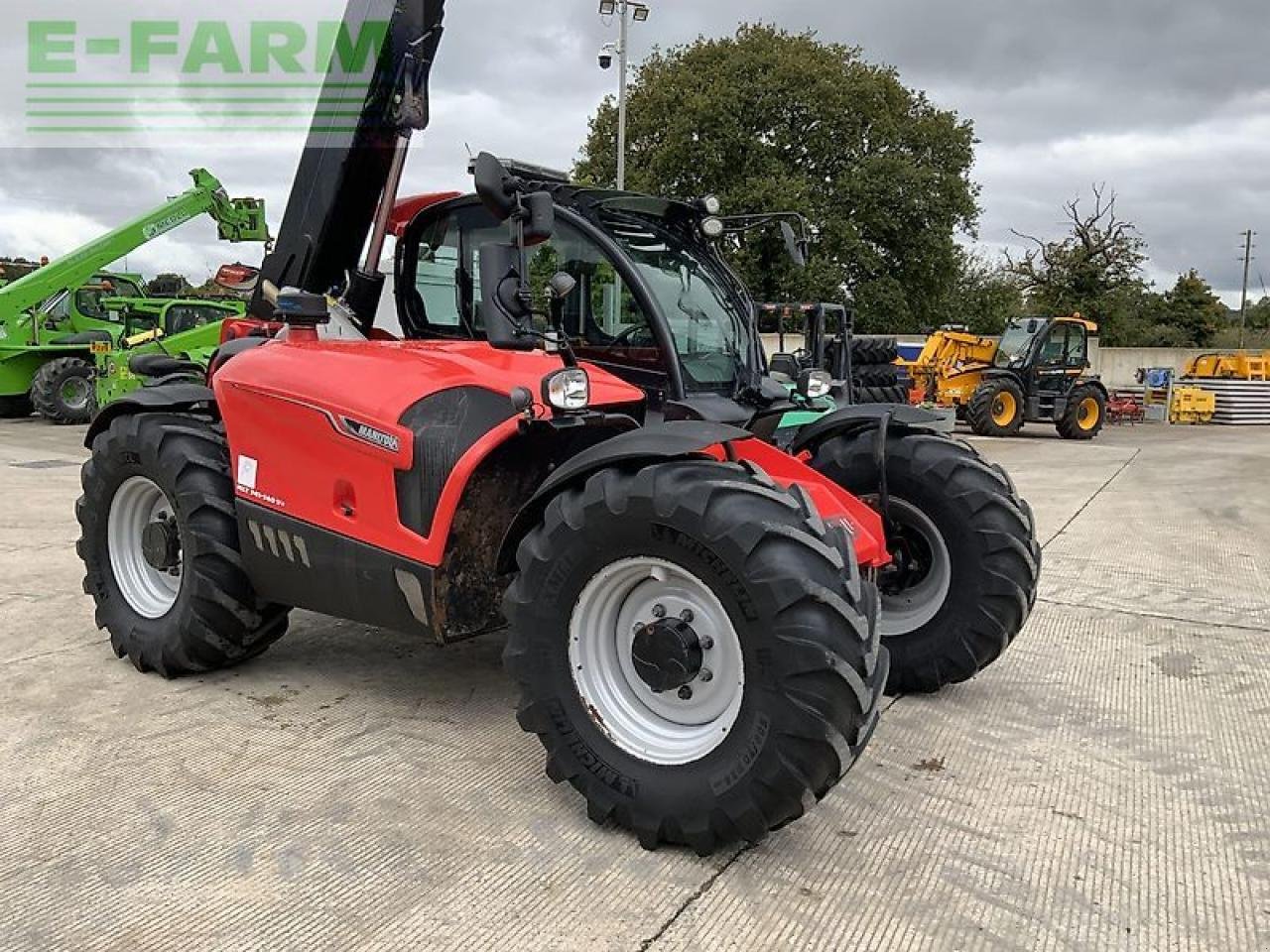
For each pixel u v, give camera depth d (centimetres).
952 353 1886
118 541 402
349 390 320
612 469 264
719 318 380
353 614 333
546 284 355
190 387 410
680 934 221
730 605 244
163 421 381
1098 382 1741
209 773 299
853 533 305
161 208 1534
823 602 236
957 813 283
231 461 356
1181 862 257
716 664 258
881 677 250
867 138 2639
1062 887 245
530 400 283
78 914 225
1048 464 1248
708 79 2552
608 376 329
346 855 253
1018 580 361
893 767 314
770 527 240
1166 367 2680
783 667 236
